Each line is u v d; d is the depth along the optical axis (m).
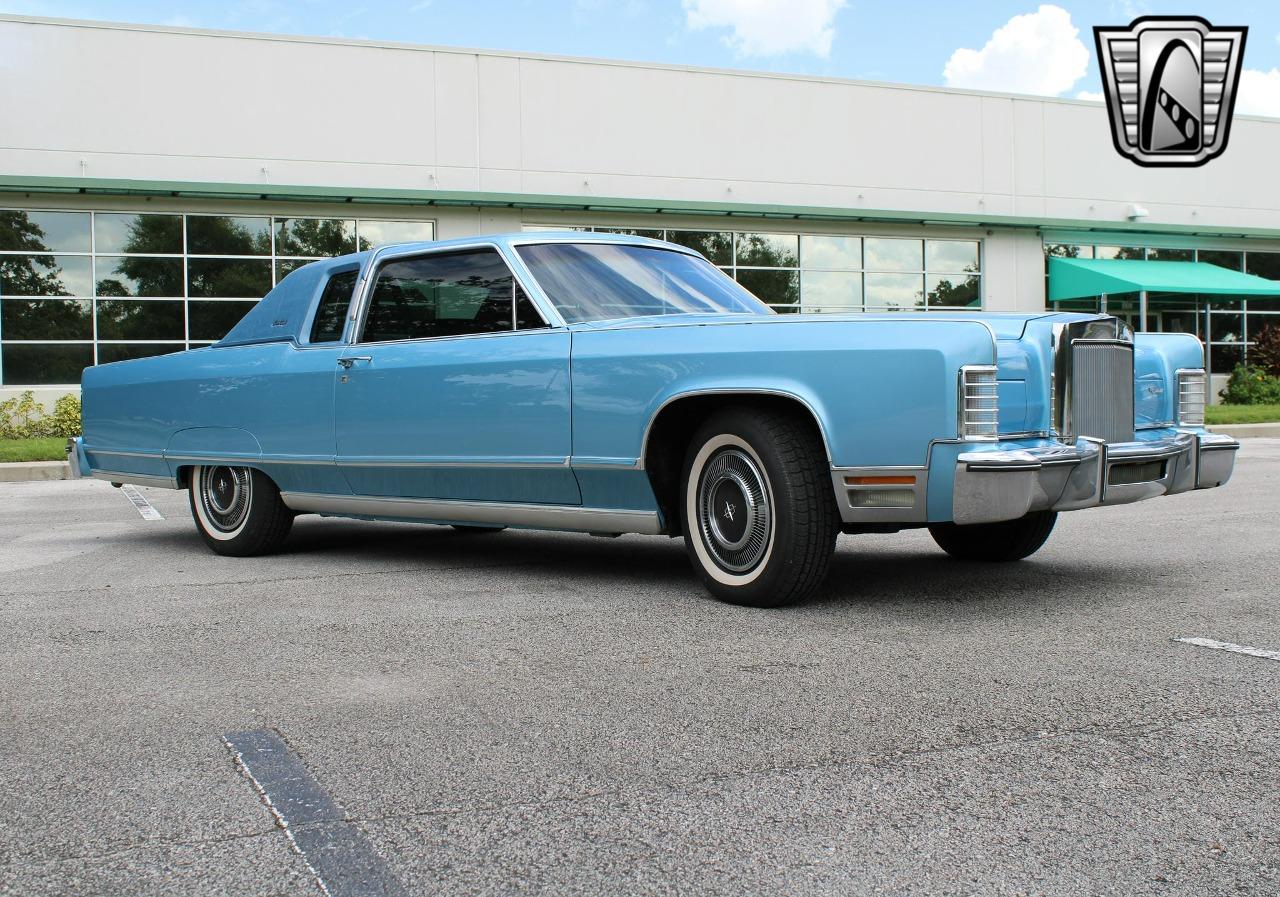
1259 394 26.66
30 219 19.64
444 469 5.22
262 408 5.96
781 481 4.21
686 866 2.11
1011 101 26.22
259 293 20.77
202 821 2.36
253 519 6.09
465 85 21.78
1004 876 2.05
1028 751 2.70
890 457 3.97
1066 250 27.17
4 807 2.45
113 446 6.88
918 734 2.84
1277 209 28.97
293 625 4.27
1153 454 4.48
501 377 4.96
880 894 1.99
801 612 4.31
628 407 4.55
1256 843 2.18
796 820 2.31
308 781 2.58
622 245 5.43
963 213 25.67
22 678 3.52
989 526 5.40
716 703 3.12
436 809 2.40
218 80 20.36
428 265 5.45
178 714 3.11
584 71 22.61
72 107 19.62
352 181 21.14
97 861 2.17
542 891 2.02
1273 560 5.48
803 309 24.62
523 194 21.91
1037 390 4.17
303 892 2.03
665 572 5.37
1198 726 2.88
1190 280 26.27
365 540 6.80
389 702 3.20
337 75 21.03
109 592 5.04
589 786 2.52
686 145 23.41
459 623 4.25
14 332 19.61
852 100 24.73
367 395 5.48
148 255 20.17
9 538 7.16
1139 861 2.11
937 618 4.18
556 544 6.50
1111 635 3.88
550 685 3.34
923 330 3.96
